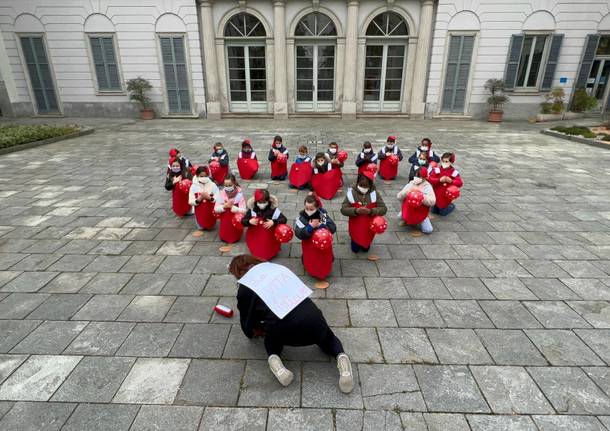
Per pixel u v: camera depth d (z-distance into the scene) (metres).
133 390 2.60
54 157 9.74
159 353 2.94
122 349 2.98
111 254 4.57
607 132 12.95
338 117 17.20
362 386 2.62
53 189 7.09
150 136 12.87
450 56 16.05
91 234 5.14
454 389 2.60
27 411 2.44
